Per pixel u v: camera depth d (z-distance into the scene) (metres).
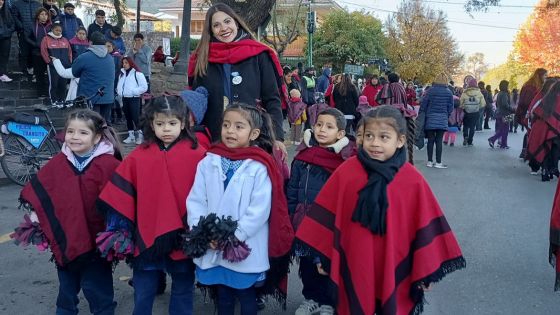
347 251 2.86
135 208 3.21
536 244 5.56
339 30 36.31
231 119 3.22
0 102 10.09
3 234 5.49
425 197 2.85
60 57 10.23
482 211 6.91
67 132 3.27
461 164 10.85
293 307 4.05
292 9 30.98
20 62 11.65
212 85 3.82
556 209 4.07
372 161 2.82
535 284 4.54
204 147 3.57
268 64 3.90
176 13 42.22
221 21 3.80
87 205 3.26
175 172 3.23
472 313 3.99
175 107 3.25
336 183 2.95
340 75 10.74
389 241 2.77
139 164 3.22
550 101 8.52
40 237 3.26
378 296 2.86
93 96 8.44
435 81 10.12
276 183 3.22
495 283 4.55
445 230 2.89
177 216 3.19
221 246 3.00
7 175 7.15
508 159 11.70
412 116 4.20
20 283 4.37
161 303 4.04
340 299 2.92
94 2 26.86
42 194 3.25
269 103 3.90
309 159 3.64
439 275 2.84
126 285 4.39
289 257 3.31
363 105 10.38
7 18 10.56
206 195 3.20
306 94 14.90
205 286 3.46
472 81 14.15
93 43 8.64
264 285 3.34
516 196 7.84
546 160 8.70
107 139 3.41
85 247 3.23
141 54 11.48
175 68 12.53
